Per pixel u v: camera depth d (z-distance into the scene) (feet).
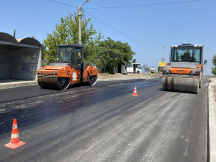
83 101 25.35
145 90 38.65
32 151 11.25
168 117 18.75
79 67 38.88
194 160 10.66
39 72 34.30
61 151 11.30
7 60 55.47
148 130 15.03
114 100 26.61
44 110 20.22
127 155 10.96
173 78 35.35
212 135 13.58
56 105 22.61
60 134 13.91
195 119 18.35
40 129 14.80
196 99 29.25
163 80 36.40
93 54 90.99
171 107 23.15
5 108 20.57
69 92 32.35
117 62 107.34
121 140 13.02
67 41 72.90
